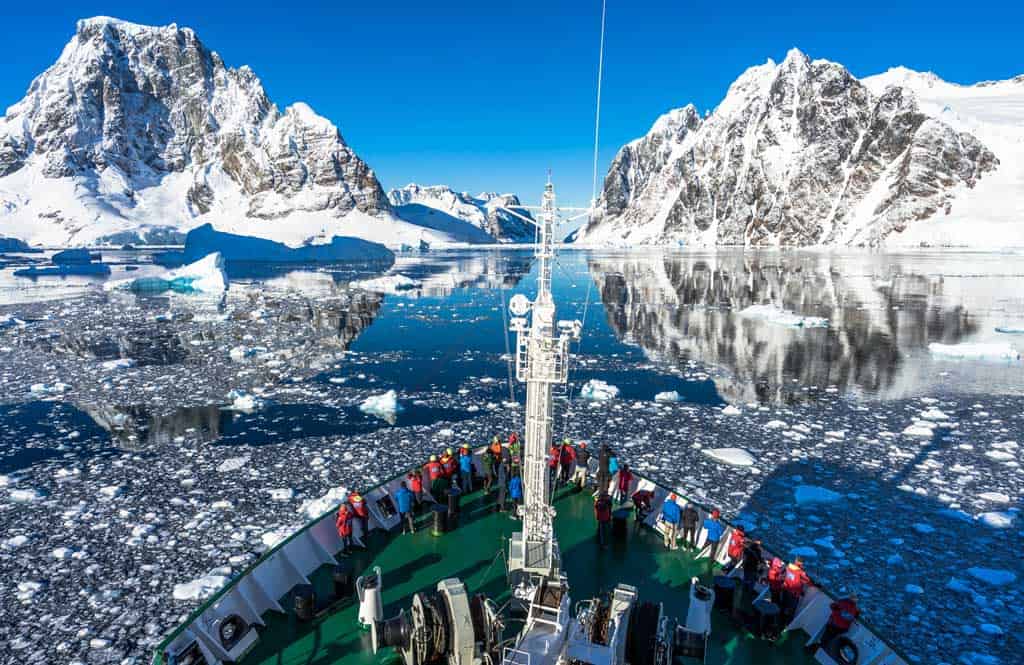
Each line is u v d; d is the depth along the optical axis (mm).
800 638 10328
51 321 48812
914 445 21516
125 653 10391
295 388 28766
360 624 10500
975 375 31812
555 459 15828
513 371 32750
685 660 9773
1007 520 15508
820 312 53344
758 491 17359
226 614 9922
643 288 74188
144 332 44094
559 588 9672
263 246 136750
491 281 86688
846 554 13930
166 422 23594
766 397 27750
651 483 15062
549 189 10211
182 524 15188
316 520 12883
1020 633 11094
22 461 19547
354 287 76875
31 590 12266
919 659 10367
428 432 22312
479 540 13328
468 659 9234
